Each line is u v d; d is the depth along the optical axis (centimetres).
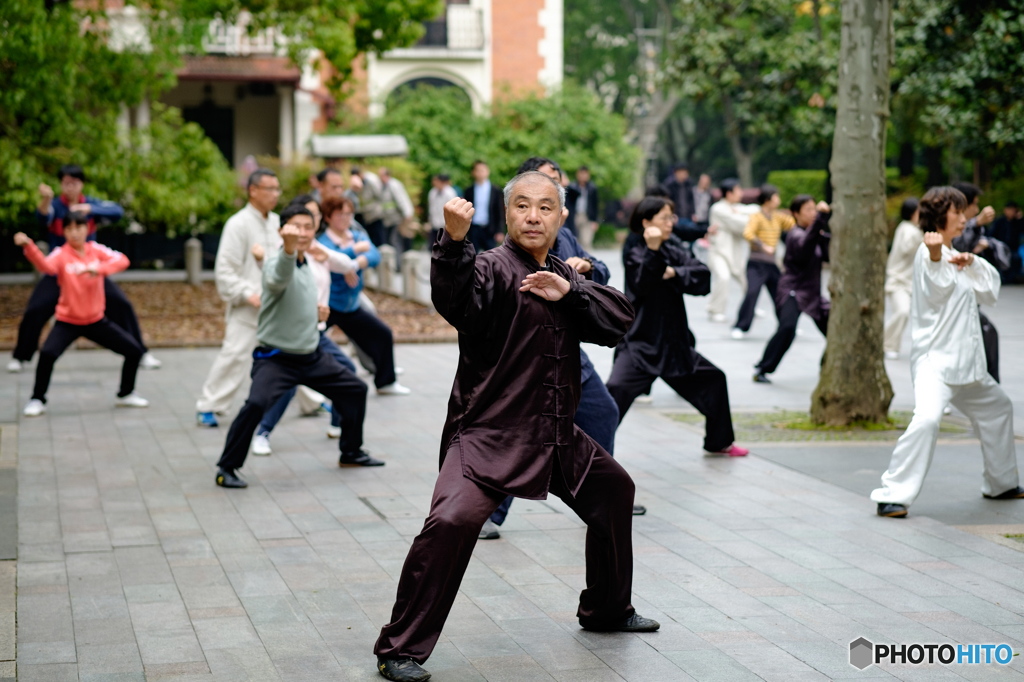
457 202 364
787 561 536
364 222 2136
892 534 581
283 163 2350
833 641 434
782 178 3638
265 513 620
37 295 1073
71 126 1609
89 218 1026
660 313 712
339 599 481
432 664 412
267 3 1705
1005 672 405
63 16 1496
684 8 2405
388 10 1956
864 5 843
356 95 3156
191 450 779
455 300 371
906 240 1188
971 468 729
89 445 792
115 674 399
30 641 430
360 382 715
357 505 639
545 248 402
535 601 482
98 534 576
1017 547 558
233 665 408
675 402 998
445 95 3100
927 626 451
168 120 1853
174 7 1641
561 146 3123
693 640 436
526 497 389
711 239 1562
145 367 1145
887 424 873
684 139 5294
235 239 840
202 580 505
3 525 590
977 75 1870
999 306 1755
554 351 396
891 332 1213
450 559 388
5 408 924
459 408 400
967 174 2894
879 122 852
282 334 676
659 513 623
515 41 3303
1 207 1598
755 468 733
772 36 2334
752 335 1422
